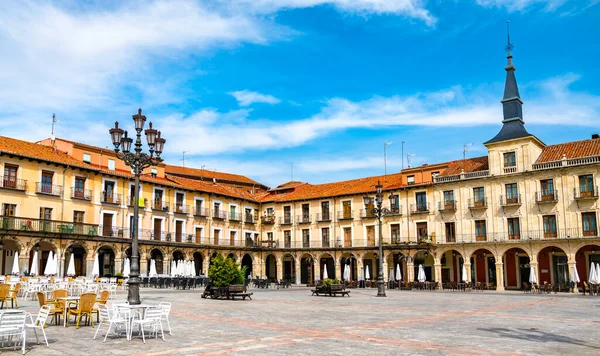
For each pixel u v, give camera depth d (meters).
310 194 59.91
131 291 17.28
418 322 17.03
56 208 40.62
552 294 37.84
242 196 59.91
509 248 44.94
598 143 43.72
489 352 11.11
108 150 46.88
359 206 55.16
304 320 17.38
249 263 61.69
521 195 44.97
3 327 10.52
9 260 38.97
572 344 12.37
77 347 11.51
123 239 44.47
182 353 10.78
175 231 50.88
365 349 11.38
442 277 50.84
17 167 38.47
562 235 42.41
